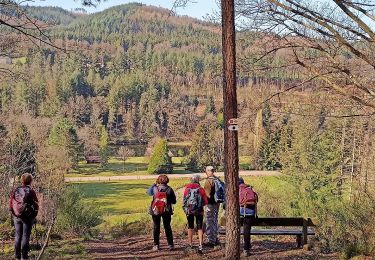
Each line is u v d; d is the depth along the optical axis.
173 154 80.50
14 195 8.20
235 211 7.75
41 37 8.48
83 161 73.25
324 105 10.70
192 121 90.50
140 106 99.06
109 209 36.75
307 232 10.21
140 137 96.56
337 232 9.75
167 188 9.96
